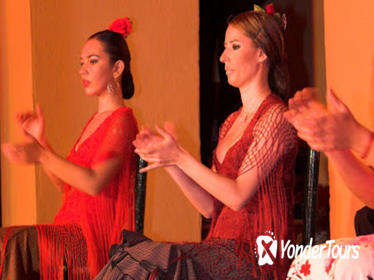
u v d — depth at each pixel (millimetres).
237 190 2904
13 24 5742
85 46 4184
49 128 5613
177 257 2686
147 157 2939
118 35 4246
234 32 3207
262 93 3203
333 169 4094
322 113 2338
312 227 3082
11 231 3600
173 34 5891
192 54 5926
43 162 3666
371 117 3666
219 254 2807
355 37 3818
